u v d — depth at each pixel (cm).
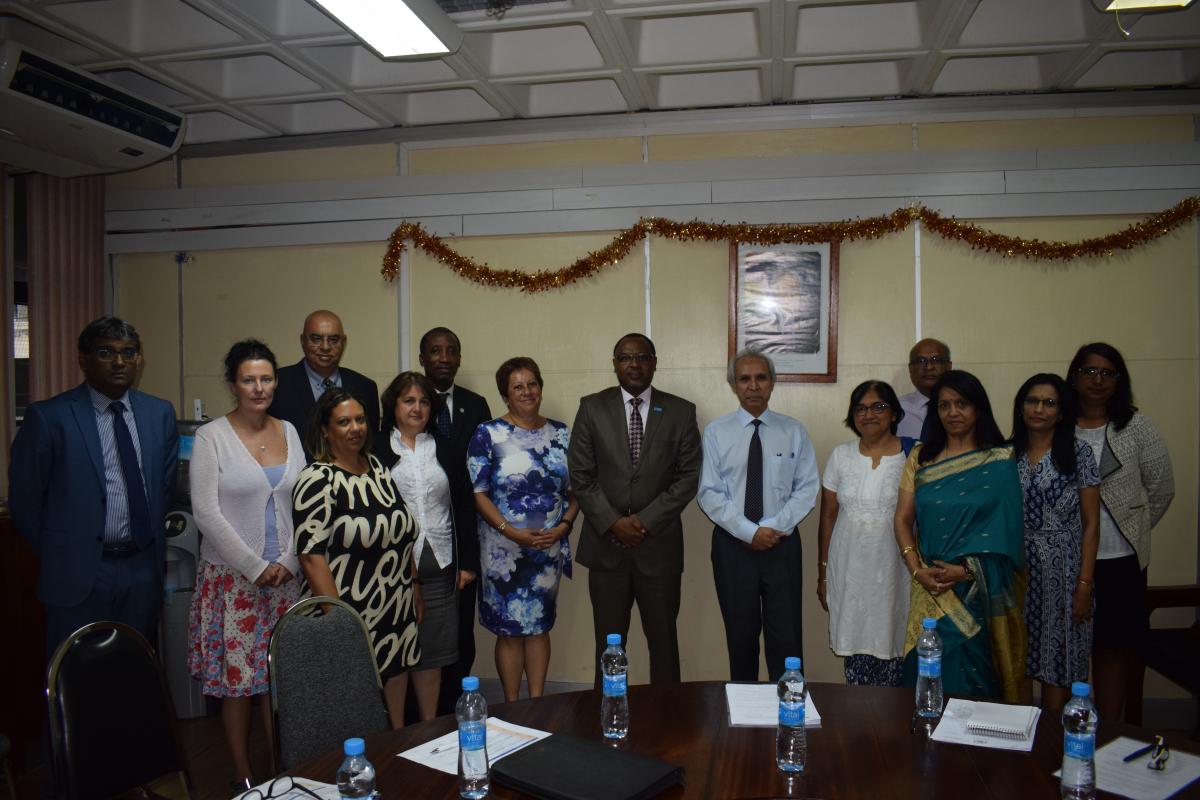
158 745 198
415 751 174
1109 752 167
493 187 423
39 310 423
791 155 402
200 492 279
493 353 426
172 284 458
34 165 393
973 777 157
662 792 152
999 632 257
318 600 209
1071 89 379
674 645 334
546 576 331
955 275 393
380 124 427
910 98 390
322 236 439
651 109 407
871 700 198
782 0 297
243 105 399
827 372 398
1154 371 383
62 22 314
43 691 338
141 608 289
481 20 317
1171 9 265
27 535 276
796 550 326
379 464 276
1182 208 376
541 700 201
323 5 270
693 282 409
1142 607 302
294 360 447
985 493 261
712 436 336
